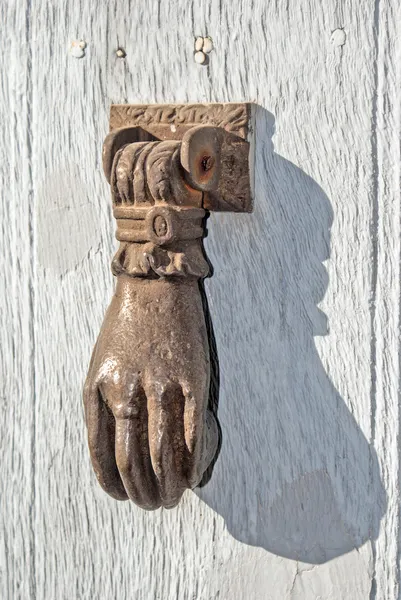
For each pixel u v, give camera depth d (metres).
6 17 0.61
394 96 0.55
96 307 0.61
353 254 0.56
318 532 0.58
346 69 0.56
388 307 0.56
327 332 0.57
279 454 0.58
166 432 0.53
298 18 0.56
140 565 0.61
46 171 0.61
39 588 0.63
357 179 0.56
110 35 0.59
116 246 0.60
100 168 0.60
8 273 0.63
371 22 0.55
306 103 0.56
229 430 0.59
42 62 0.61
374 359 0.56
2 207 0.62
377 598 0.57
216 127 0.55
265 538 0.59
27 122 0.61
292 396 0.58
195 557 0.60
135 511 0.61
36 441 0.63
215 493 0.59
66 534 0.63
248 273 0.58
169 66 0.58
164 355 0.54
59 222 0.61
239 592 0.59
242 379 0.58
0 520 0.64
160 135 0.58
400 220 0.56
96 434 0.54
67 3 0.60
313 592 0.58
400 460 0.57
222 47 0.57
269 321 0.58
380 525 0.57
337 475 0.57
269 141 0.57
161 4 0.58
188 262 0.54
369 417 0.57
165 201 0.54
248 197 0.57
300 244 0.57
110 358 0.54
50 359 0.62
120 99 0.59
